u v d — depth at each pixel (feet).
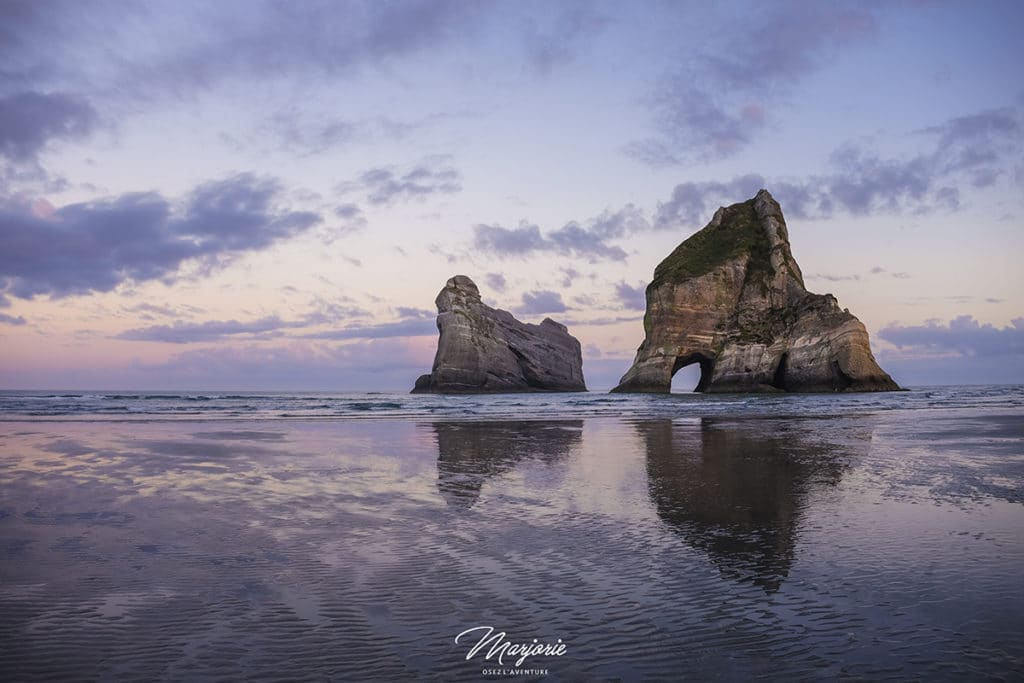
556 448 62.13
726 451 59.41
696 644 16.53
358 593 20.24
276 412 124.77
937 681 14.49
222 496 36.81
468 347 280.72
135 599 19.54
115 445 61.87
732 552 25.20
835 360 230.27
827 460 53.16
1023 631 17.30
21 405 136.77
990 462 51.42
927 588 20.76
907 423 93.30
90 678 14.43
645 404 161.68
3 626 17.25
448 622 17.95
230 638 16.71
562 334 338.34
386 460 53.01
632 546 26.12
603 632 17.33
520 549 25.59
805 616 18.44
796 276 258.98
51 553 24.61
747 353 241.76
